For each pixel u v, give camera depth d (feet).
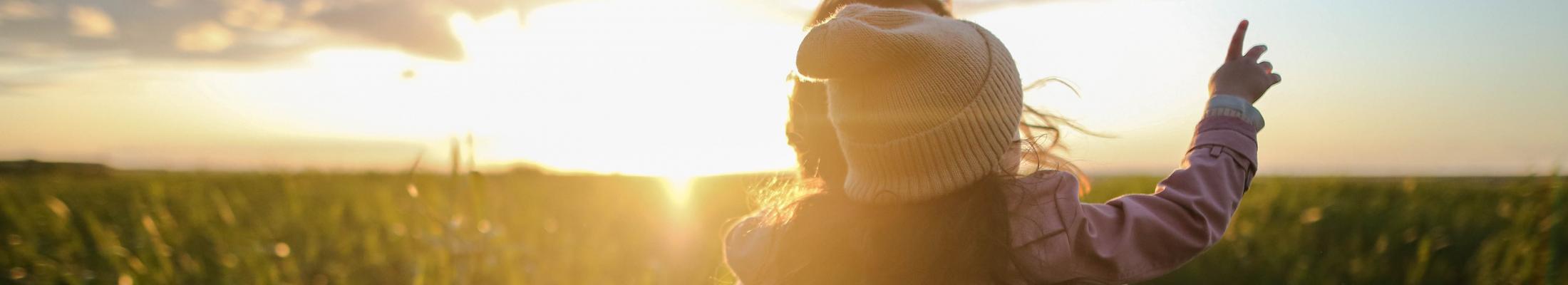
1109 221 3.73
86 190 23.85
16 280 13.78
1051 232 3.60
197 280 13.64
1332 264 15.67
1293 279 15.01
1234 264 15.89
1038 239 3.59
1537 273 10.87
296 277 14.28
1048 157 4.33
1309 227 18.66
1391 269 15.17
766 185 4.78
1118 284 3.68
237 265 14.12
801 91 4.51
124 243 16.53
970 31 3.62
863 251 3.71
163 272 13.44
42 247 16.07
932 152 3.46
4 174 24.68
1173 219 3.72
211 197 22.43
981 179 3.61
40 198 21.44
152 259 14.29
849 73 3.48
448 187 11.89
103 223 18.84
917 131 3.43
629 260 16.78
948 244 3.50
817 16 4.58
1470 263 14.24
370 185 22.91
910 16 3.70
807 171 4.47
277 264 15.39
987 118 3.43
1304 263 15.56
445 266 11.71
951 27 3.57
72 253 15.47
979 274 3.50
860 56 3.37
